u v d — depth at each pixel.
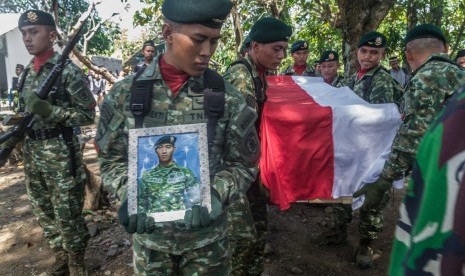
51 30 2.89
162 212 1.46
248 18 10.27
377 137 2.65
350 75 4.72
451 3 12.09
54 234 3.09
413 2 8.61
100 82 15.00
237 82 2.40
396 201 4.62
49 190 2.95
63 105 2.81
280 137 2.59
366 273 3.19
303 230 3.96
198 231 1.63
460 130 0.57
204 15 1.41
